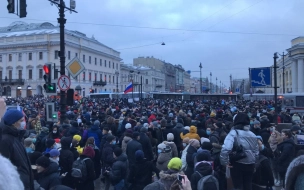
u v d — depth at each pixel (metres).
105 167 8.11
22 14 9.17
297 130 8.74
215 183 4.75
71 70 11.92
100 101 36.62
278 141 7.71
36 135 9.27
